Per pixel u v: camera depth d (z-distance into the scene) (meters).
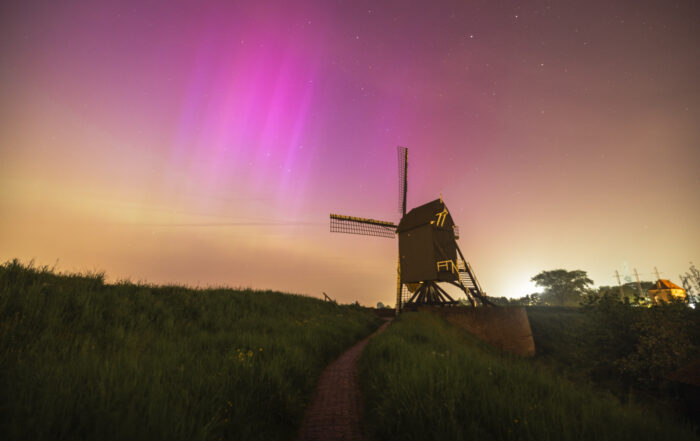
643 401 13.97
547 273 61.78
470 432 4.76
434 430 4.86
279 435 5.38
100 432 3.39
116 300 10.67
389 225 37.34
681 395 12.13
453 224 29.44
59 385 4.12
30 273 9.84
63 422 3.44
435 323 20.67
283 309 18.38
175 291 14.80
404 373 7.21
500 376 8.05
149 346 8.11
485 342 22.78
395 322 20.80
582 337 19.80
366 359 10.75
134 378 4.77
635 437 5.29
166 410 4.00
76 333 7.52
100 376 4.62
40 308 7.73
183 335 10.33
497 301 45.16
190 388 5.27
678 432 5.80
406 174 39.12
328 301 28.91
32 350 5.57
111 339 7.92
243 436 4.62
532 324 29.53
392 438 5.19
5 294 7.57
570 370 18.98
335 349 13.41
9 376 4.20
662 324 15.75
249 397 5.59
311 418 6.37
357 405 7.14
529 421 5.07
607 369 17.33
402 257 30.44
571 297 57.41
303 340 12.07
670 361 14.20
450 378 6.99
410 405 5.62
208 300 14.96
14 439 3.03
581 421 5.40
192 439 3.73
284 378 7.09
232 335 10.25
